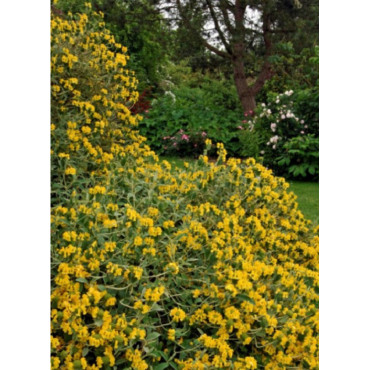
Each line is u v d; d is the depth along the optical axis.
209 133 7.13
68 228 1.81
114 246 1.67
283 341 1.68
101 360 1.46
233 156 7.15
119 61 2.91
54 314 1.50
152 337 1.56
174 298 1.82
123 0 8.80
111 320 1.55
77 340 1.50
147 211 2.08
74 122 2.45
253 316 1.74
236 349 1.77
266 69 9.16
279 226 2.65
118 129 2.95
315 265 2.40
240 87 9.20
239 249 1.99
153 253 1.72
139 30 8.66
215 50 9.16
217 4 8.34
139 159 2.68
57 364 1.40
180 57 9.71
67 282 1.56
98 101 2.76
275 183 2.71
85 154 2.51
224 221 2.08
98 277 1.60
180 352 1.64
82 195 2.12
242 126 7.41
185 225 2.05
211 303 1.78
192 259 1.86
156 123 7.36
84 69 2.70
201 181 2.33
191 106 7.99
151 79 9.41
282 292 1.85
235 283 1.72
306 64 9.24
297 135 6.20
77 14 3.01
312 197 4.68
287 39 9.13
